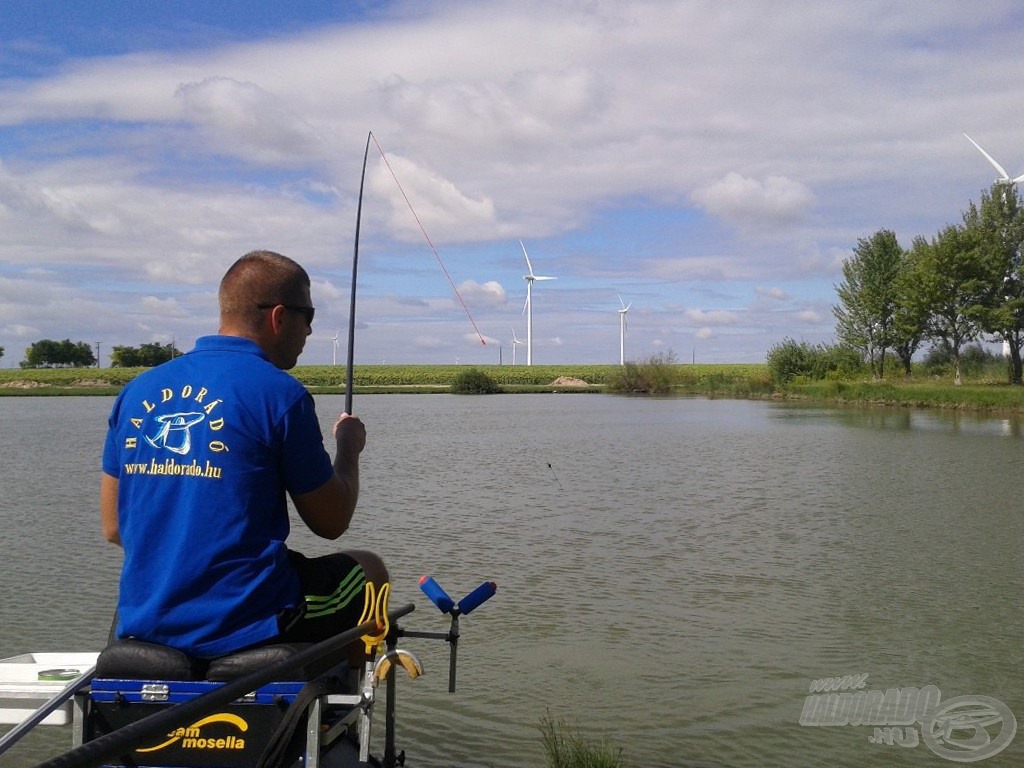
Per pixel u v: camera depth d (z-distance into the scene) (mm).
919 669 7645
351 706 3299
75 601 9703
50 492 18609
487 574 10961
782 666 7707
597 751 5918
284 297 3471
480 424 41656
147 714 3029
